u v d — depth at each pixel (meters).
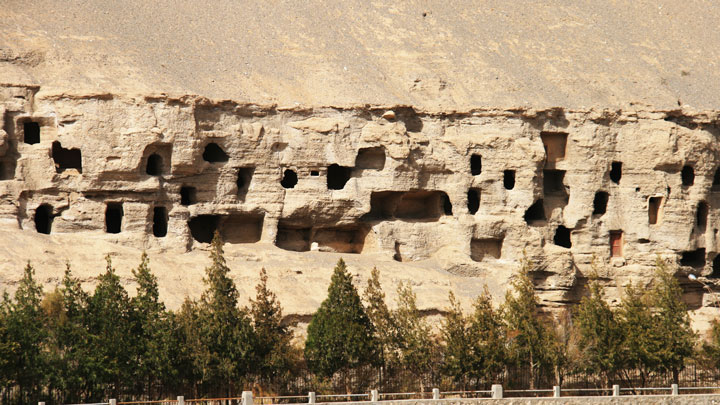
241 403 190.38
